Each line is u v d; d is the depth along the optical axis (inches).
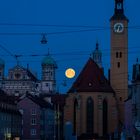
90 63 6934.1
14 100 6771.7
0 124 5472.4
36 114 6889.8
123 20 6766.7
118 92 6801.2
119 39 6776.6
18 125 6535.4
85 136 6491.1
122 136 4675.2
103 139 6510.8
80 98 6569.9
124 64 6791.3
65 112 6604.3
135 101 4370.1
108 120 6599.4
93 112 6565.0
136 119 4276.6
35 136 6865.2
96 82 6692.9
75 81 6786.4
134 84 4483.3
